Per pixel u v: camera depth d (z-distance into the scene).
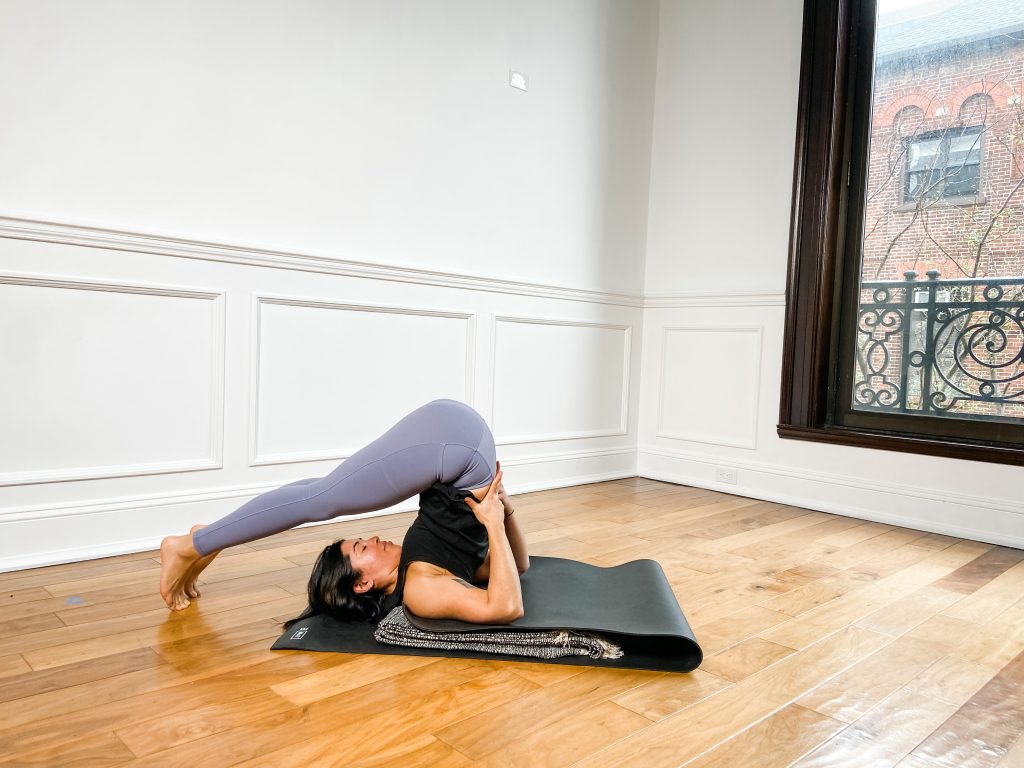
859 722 1.60
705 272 4.45
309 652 1.87
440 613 1.87
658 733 1.52
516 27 3.92
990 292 3.44
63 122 2.56
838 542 3.21
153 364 2.78
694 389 4.48
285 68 3.09
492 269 3.89
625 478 4.68
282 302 3.10
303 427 3.20
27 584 2.37
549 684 1.73
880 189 3.79
